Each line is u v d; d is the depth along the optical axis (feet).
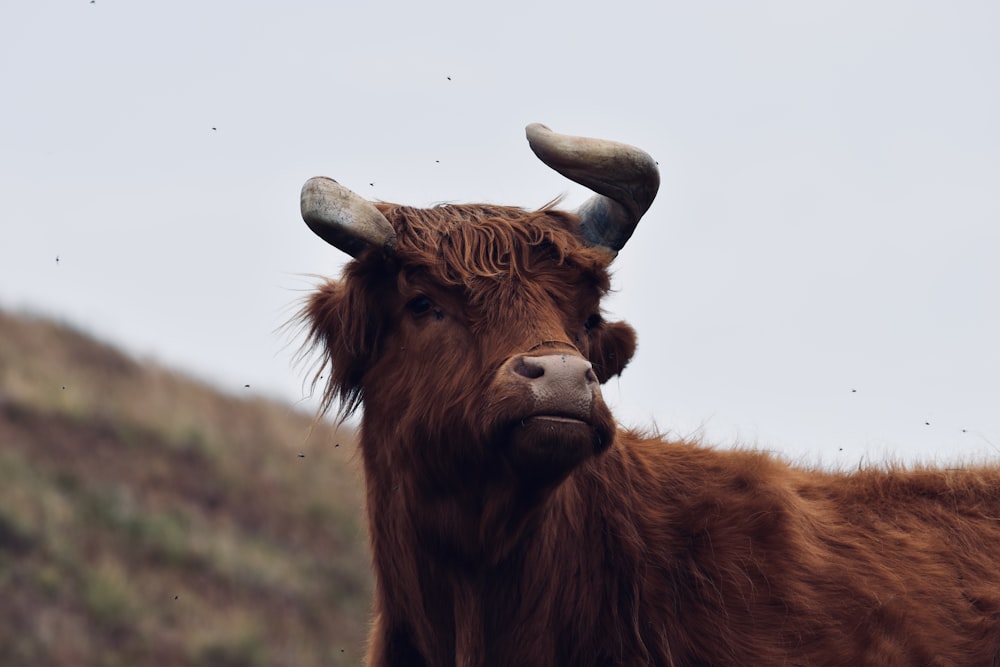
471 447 82.74
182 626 294.46
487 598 88.58
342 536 387.55
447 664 90.63
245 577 333.01
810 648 90.38
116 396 433.07
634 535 91.40
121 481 367.45
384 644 94.38
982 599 95.45
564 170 88.69
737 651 89.81
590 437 78.02
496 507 84.53
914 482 103.91
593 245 91.50
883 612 92.17
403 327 87.40
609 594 90.79
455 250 85.61
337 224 86.33
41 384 417.08
